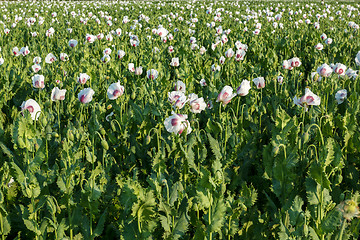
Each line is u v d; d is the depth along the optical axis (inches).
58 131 152.6
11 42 362.3
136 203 79.8
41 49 325.7
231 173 120.6
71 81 206.5
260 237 101.3
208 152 134.8
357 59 202.7
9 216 91.6
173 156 117.9
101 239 104.4
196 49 318.3
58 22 600.4
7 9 799.7
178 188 103.5
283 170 103.8
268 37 407.2
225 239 99.7
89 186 94.0
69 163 104.1
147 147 136.7
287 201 100.3
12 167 92.0
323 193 90.9
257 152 133.3
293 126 117.9
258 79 176.9
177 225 94.5
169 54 327.0
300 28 507.5
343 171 129.3
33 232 97.1
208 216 90.6
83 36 450.9
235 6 932.0
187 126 117.6
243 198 102.5
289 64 231.8
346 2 1162.6
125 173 129.8
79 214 98.2
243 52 250.5
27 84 217.2
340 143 137.7
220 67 244.2
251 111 173.6
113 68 239.5
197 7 912.9
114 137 139.5
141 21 614.2
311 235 87.5
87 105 172.7
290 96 205.8
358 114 163.6
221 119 141.9
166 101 174.7
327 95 168.1
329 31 470.0
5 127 163.0
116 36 407.2
